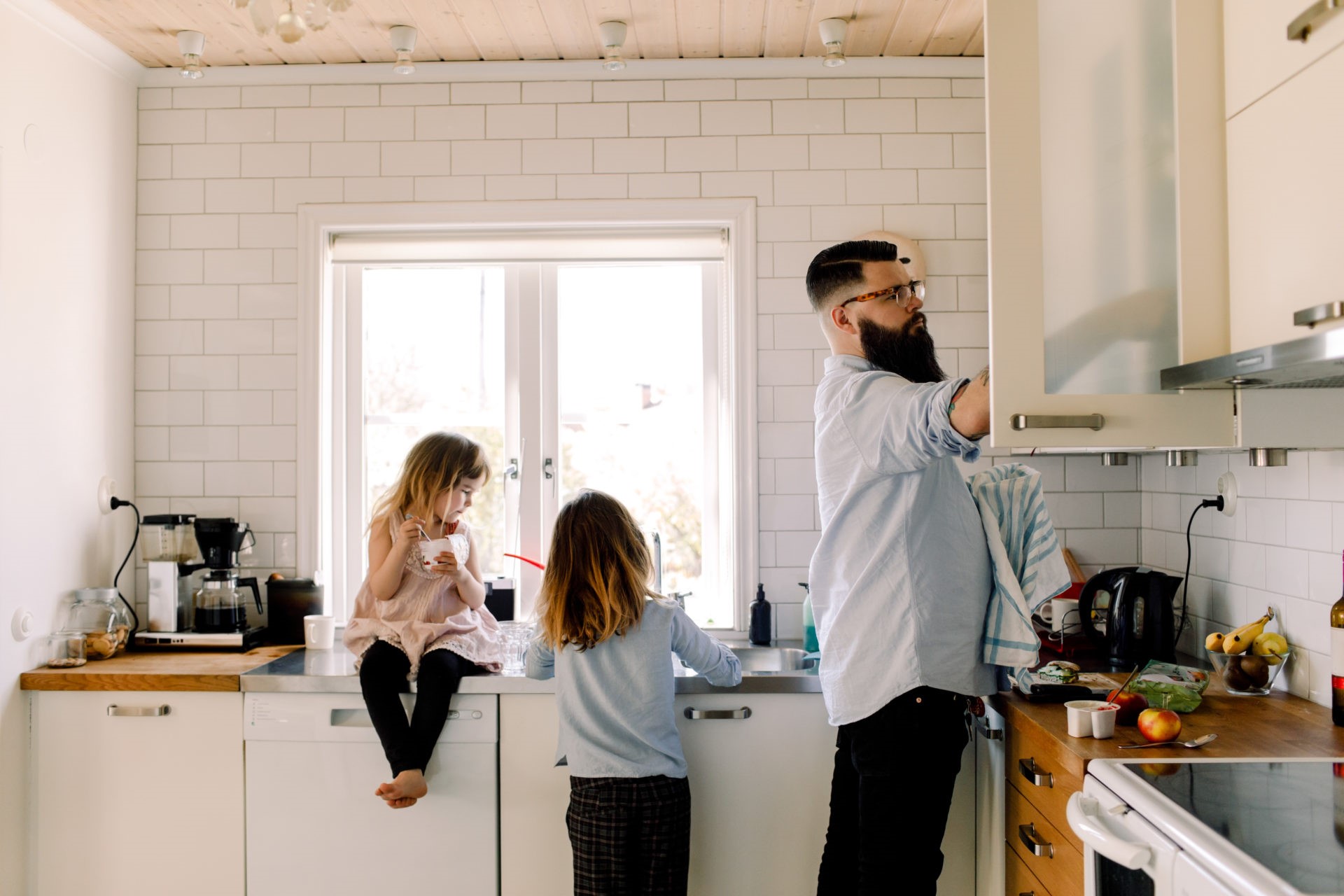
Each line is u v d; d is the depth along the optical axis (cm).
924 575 180
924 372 193
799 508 280
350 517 298
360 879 233
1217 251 172
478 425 300
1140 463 279
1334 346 119
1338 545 191
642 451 300
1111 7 178
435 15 252
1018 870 204
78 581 262
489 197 284
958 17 255
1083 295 175
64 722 240
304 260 286
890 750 179
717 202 282
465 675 232
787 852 234
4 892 233
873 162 282
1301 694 203
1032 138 174
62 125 256
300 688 233
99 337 272
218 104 288
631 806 205
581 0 244
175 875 237
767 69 281
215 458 287
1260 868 114
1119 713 185
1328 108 142
